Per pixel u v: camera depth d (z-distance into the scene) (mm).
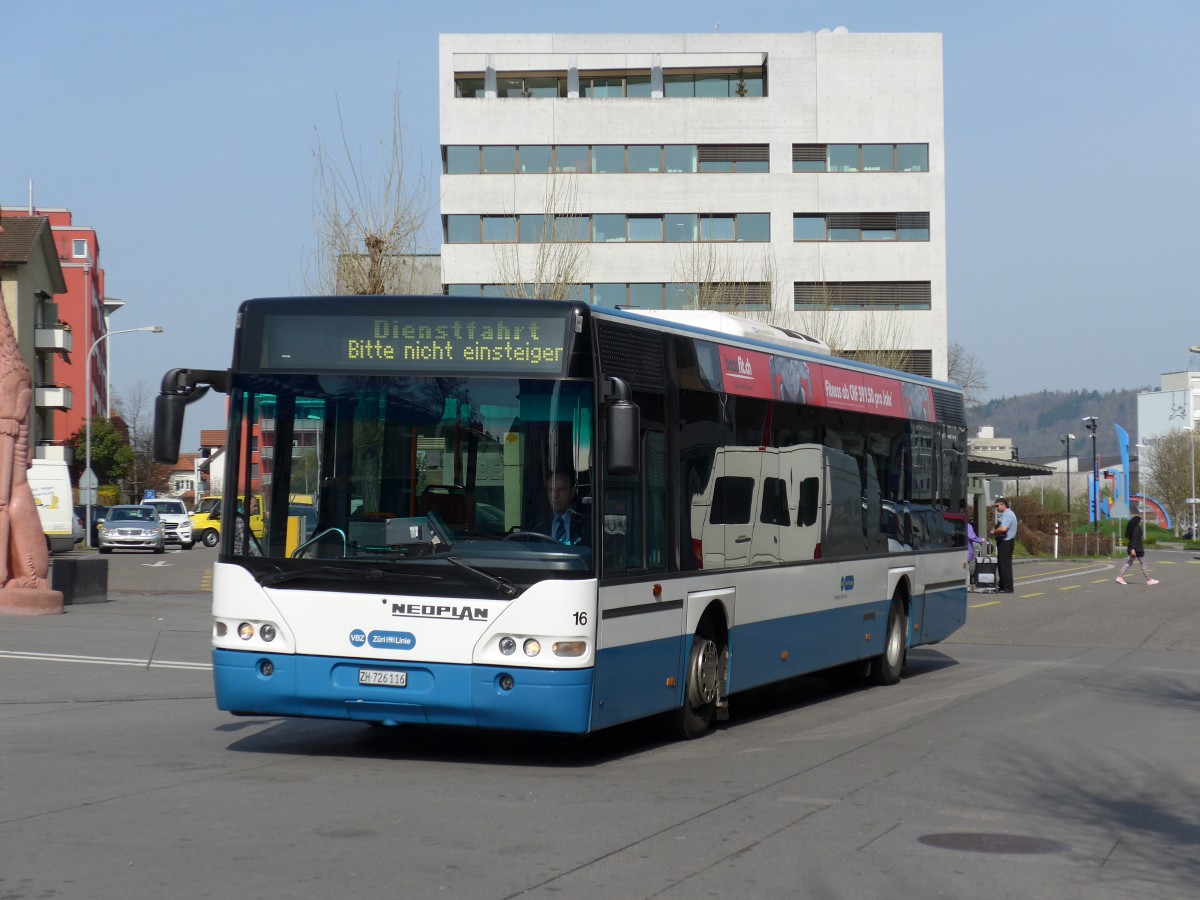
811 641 13609
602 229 68625
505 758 10359
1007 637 22297
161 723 11984
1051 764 10336
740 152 69125
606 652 9688
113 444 75625
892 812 8461
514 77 69500
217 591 9891
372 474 9719
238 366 10008
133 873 6617
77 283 96625
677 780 9484
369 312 9867
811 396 13719
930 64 69312
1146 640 21766
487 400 9664
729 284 56781
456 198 67875
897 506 16125
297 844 7270
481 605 9391
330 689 9578
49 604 22328
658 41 69750
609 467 9266
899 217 69312
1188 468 123062
